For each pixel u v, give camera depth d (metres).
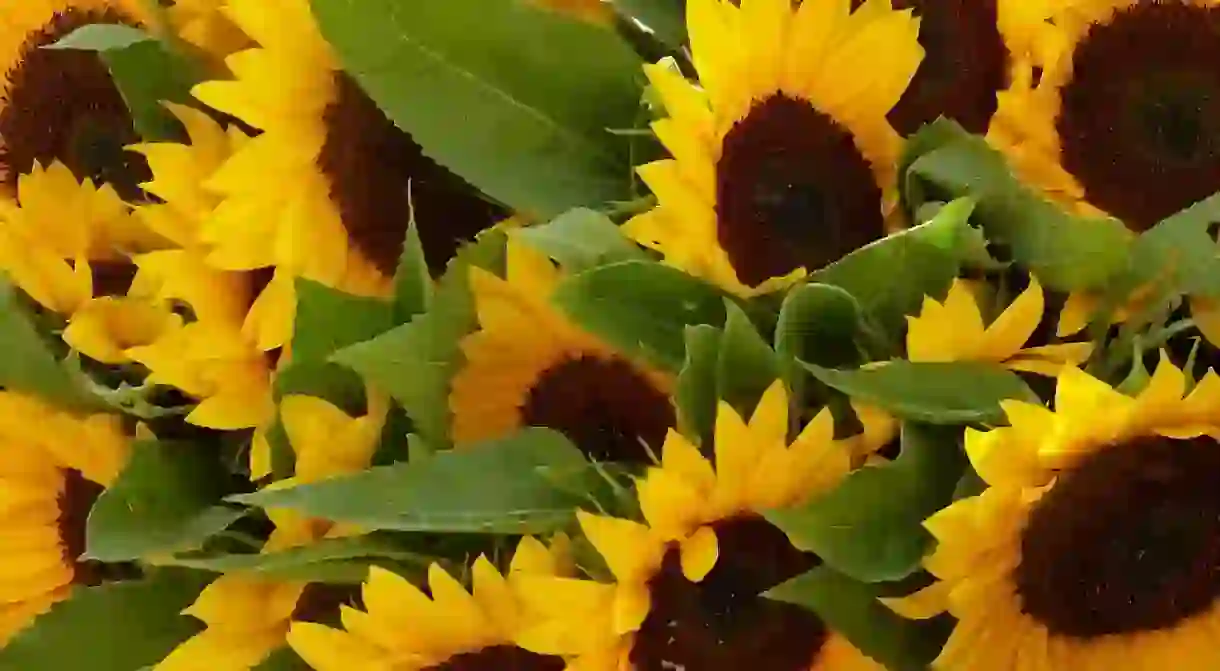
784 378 0.80
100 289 0.92
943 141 0.82
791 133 0.83
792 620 0.81
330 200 0.89
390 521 0.80
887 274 0.80
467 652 0.83
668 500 0.78
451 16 0.85
